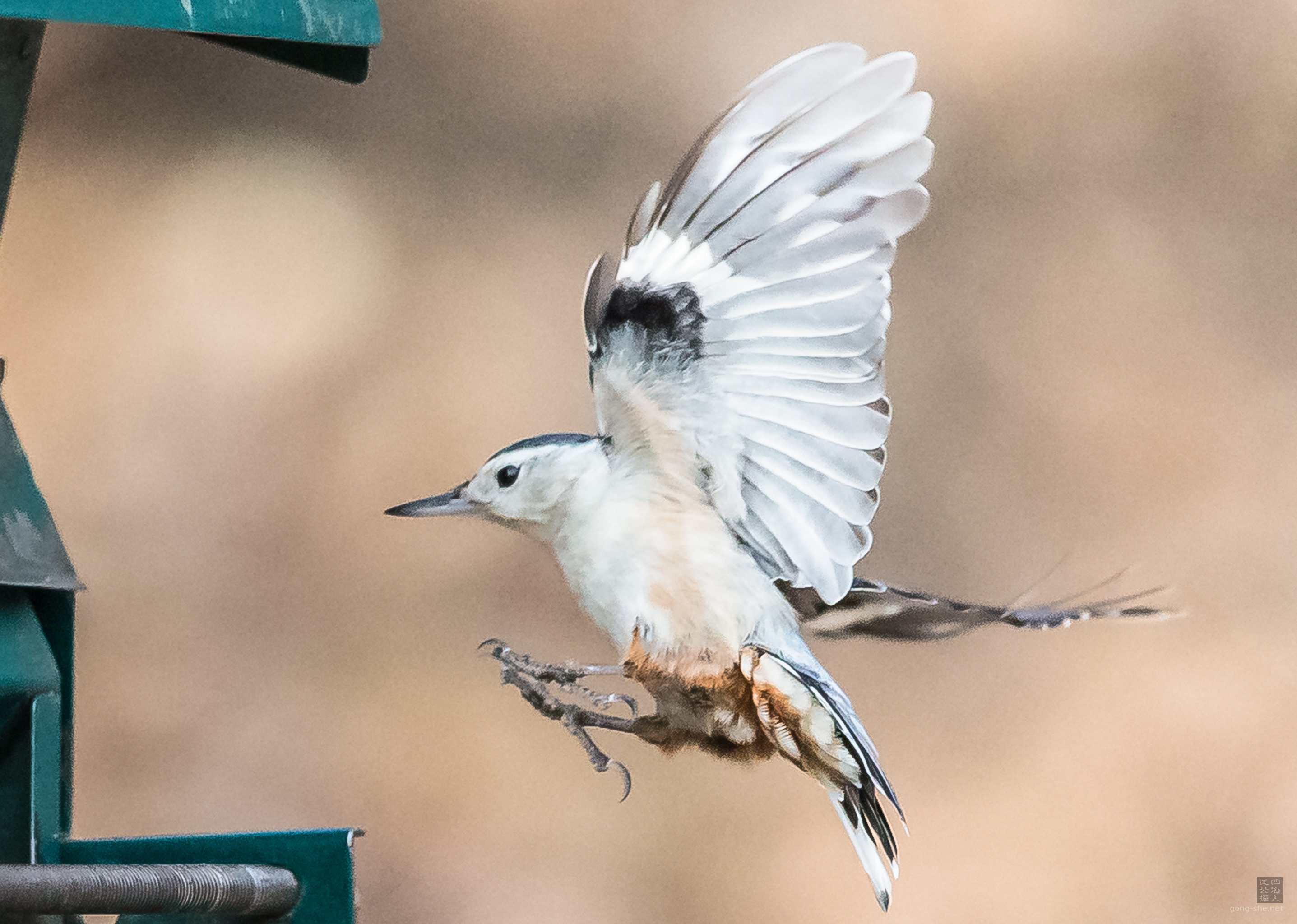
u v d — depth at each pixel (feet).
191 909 14.08
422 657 20.15
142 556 20.84
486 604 20.61
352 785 18.88
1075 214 25.27
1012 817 19.38
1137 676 20.72
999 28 26.17
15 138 14.47
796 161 14.15
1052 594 21.49
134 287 23.38
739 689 14.19
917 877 18.89
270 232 24.16
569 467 14.20
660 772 19.30
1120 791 19.61
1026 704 20.51
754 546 14.19
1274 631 21.09
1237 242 25.14
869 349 14.15
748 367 14.17
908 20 26.45
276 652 20.10
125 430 22.00
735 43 26.21
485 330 23.50
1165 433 23.22
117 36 25.16
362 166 25.03
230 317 23.26
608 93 25.85
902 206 14.14
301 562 21.02
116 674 19.80
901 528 22.20
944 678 20.34
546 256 24.41
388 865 18.47
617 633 14.20
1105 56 26.37
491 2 26.12
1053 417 23.29
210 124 25.02
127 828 18.44
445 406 22.68
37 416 22.06
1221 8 26.18
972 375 23.61
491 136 25.48
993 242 25.03
